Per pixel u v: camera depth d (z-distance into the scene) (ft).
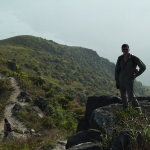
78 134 21.07
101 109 23.75
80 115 126.31
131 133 13.46
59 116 104.01
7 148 24.30
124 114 18.76
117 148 13.29
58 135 43.96
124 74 21.02
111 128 18.60
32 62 456.45
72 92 323.57
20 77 177.47
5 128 52.24
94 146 15.60
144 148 12.67
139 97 32.24
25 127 71.36
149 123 15.72
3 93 131.44
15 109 95.66
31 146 25.98
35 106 103.86
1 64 249.55
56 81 402.11
